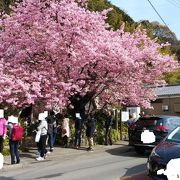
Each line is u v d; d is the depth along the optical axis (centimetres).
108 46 2022
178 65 2489
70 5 1991
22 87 1850
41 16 2016
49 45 1959
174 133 1005
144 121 1753
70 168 1373
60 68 2062
